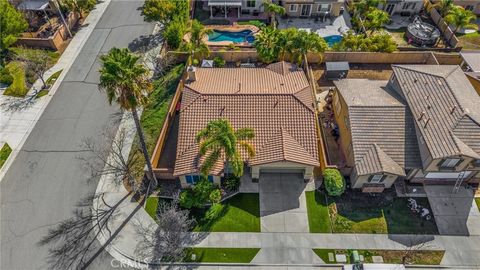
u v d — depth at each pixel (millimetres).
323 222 32188
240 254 30172
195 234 31281
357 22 53312
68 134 39312
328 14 56406
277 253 30281
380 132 33469
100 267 29312
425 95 34875
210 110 35156
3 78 44594
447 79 35500
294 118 34562
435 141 31219
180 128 34625
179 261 29656
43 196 33969
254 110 35000
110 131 39438
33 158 37062
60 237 31062
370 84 39000
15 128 39812
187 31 48812
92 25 54219
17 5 52562
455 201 33562
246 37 52656
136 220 32188
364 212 32875
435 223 32156
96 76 46000
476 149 30516
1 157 37062
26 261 29656
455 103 33188
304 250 30469
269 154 32719
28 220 32250
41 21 54031
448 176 34344
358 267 28812
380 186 33312
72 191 34375
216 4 54656
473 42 51844
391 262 29766
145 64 47094
